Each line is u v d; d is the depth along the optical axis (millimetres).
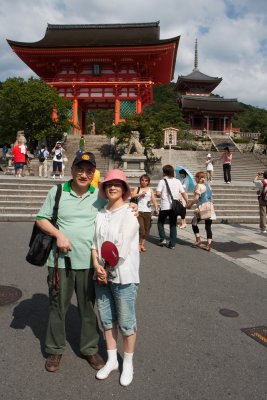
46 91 30312
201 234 9781
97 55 38344
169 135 20219
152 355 3496
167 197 7844
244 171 28969
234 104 58625
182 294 5195
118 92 40031
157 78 48469
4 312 4332
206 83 63062
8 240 8055
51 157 26422
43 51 37406
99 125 76125
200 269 6508
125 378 3014
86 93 40531
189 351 3605
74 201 3166
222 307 4777
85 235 3121
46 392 2869
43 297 4844
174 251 7785
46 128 30891
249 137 52719
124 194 3135
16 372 3123
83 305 3240
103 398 2830
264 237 9594
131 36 41500
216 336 3949
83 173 3092
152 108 83562
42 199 12055
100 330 4031
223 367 3342
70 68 40469
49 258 3180
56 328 3197
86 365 3287
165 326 4137
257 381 3145
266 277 6176
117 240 2967
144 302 4824
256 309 4762
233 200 13648
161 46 36312
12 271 5852
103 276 2930
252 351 3658
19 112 29375
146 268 6414
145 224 7586
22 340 3686
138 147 22750
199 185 7824
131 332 3016
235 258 7414
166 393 2924
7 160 27578
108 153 30281
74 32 43531
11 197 11836
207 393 2945
